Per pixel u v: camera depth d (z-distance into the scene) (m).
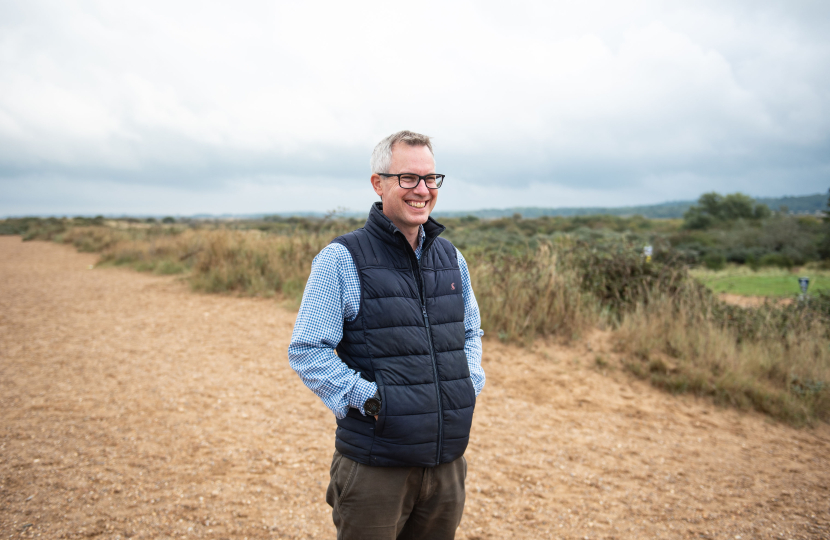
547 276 6.75
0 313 7.92
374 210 1.69
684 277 7.41
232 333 6.71
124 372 5.12
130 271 13.19
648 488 3.28
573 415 4.51
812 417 4.86
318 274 1.56
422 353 1.57
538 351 5.92
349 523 1.56
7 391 4.50
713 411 4.88
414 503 1.64
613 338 6.20
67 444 3.46
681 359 5.62
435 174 1.66
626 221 47.06
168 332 6.75
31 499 2.74
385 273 1.59
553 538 2.64
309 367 1.51
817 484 3.46
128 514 2.65
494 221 36.59
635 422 4.46
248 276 9.59
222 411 4.20
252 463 3.30
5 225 37.38
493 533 2.67
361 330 1.57
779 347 5.97
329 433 3.84
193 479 3.06
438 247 1.80
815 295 9.01
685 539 2.68
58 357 5.62
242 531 2.54
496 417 4.35
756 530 2.79
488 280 6.94
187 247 13.38
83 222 39.94
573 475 3.40
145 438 3.62
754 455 3.96
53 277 12.17
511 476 3.34
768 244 29.42
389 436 1.50
